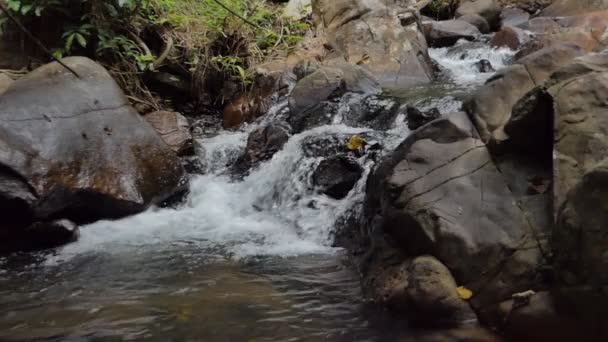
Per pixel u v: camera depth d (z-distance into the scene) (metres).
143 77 6.80
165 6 7.17
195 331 2.99
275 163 5.28
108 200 4.69
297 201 4.86
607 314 2.39
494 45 8.62
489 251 2.99
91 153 4.77
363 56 7.62
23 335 2.97
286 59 7.29
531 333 2.69
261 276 3.71
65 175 4.53
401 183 3.49
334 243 4.34
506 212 3.11
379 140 5.10
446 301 2.93
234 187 5.38
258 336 2.94
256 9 7.93
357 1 8.09
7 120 4.57
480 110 3.62
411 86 6.83
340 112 5.86
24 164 4.36
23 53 6.28
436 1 11.77
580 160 2.86
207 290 3.50
